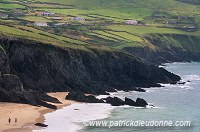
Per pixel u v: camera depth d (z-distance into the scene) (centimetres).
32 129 16050
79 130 16475
